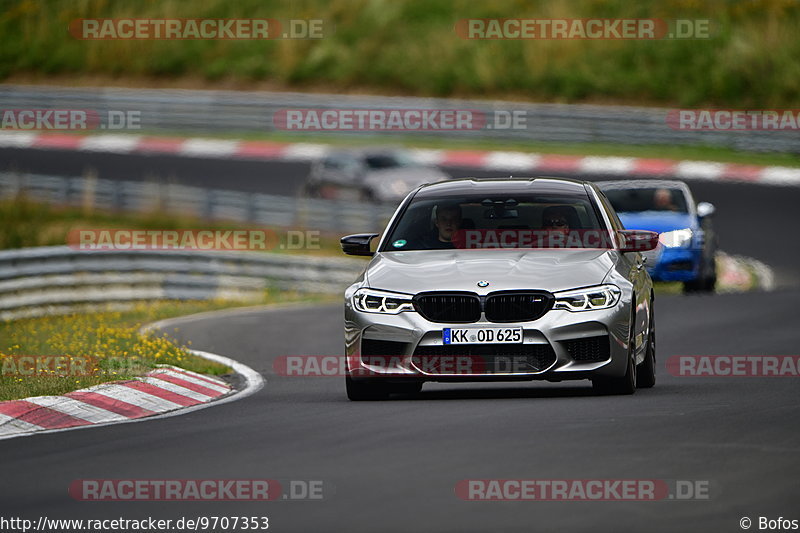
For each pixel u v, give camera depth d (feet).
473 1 595.47
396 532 64.08
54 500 74.23
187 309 248.11
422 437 93.04
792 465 79.56
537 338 112.78
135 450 91.76
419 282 115.34
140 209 378.32
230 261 270.67
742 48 550.36
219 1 606.14
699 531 63.41
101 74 591.37
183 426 104.58
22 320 222.07
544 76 554.46
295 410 113.50
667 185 247.29
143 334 179.52
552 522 65.51
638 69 552.00
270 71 581.53
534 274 115.14
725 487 73.20
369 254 125.59
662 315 212.84
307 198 392.27
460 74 563.07
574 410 106.32
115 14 607.78
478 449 86.84
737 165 442.09
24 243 294.25
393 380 115.03
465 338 113.09
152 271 256.73
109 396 120.06
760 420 99.25
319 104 504.02
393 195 379.96
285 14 603.67
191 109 513.86
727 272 306.76
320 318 224.74
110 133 516.73
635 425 96.78
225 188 427.74
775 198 403.95
